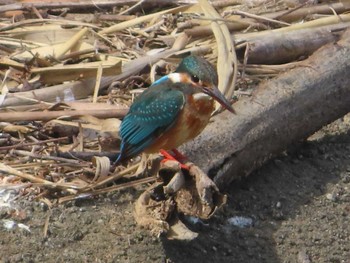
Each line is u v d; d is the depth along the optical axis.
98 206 10.75
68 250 10.13
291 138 11.77
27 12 14.64
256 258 10.40
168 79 10.58
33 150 11.51
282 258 10.45
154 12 15.10
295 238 10.71
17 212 10.56
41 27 13.91
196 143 10.86
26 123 11.99
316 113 11.91
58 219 10.50
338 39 13.59
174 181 9.64
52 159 11.28
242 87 13.25
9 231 10.34
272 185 11.48
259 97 11.57
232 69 12.62
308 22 14.12
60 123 11.78
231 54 12.85
